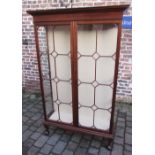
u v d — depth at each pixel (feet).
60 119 6.24
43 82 5.92
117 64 4.77
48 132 6.46
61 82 5.94
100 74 5.26
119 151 5.68
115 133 6.43
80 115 6.04
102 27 4.75
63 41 5.38
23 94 9.68
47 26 5.35
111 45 4.84
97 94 5.56
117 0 7.02
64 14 4.67
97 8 4.25
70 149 5.82
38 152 5.72
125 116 7.47
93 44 4.98
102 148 5.82
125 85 8.19
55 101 6.33
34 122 7.27
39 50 5.53
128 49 7.56
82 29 4.88
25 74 9.61
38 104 8.68
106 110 5.70
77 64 5.12
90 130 5.71
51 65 5.86
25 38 8.79
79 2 7.45
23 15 8.42
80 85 5.56
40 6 8.08
